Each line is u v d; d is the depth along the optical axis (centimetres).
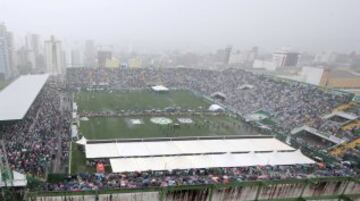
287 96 10044
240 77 13475
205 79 14075
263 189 4116
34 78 11238
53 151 5344
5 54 15325
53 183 4262
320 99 9150
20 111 6612
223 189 3969
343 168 5628
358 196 4534
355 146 6438
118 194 3684
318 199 4350
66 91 11275
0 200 3753
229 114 9394
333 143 6950
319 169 5503
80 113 8425
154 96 11538
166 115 8944
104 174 4694
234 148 6150
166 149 5769
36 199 3462
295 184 4228
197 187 3888
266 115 9025
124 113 8806
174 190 3831
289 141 7069
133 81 13475
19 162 4566
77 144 5984
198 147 6028
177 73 14975
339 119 7969
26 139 5534
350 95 8638
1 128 6041
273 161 5588
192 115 9112
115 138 6688
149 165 4975
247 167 5362
